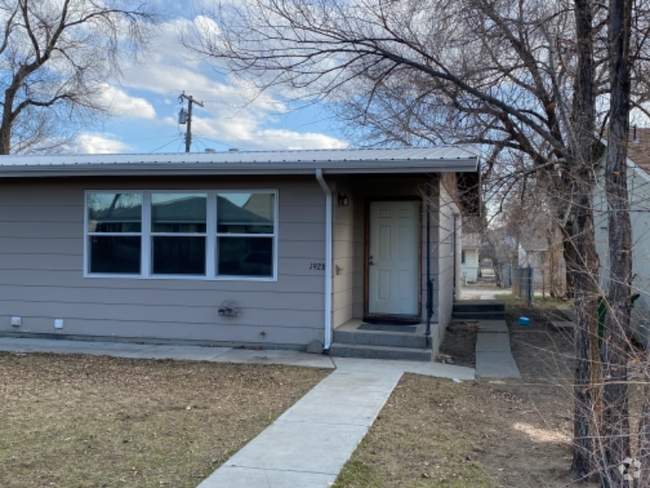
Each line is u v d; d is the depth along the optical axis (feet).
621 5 14.16
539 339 37.55
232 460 14.89
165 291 31.73
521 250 102.73
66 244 32.86
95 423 17.88
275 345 30.50
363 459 15.20
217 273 31.32
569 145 16.67
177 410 19.45
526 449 16.96
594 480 14.14
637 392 18.99
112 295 32.30
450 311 45.39
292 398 21.16
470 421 19.61
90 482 13.48
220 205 31.30
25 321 33.24
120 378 24.04
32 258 33.19
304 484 13.43
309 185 30.17
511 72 29.66
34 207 33.19
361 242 35.12
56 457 15.02
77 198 32.73
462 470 14.92
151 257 32.01
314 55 23.72
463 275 131.23
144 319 31.94
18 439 16.33
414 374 25.58
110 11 77.56
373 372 25.61
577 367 14.84
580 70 16.39
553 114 28.76
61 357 28.12
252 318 30.78
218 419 18.45
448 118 36.35
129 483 13.44
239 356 28.73
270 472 14.12
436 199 33.60
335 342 30.01
